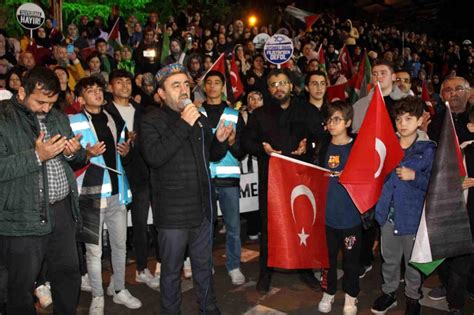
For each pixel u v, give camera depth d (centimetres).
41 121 306
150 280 452
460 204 331
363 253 472
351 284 381
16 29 1250
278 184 394
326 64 1227
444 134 329
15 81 515
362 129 348
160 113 327
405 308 397
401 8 2352
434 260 326
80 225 336
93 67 731
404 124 354
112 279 424
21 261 297
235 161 448
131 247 554
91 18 1377
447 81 411
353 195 351
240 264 505
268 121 420
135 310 401
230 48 1155
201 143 332
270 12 1919
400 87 516
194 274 347
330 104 390
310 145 429
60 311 332
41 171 296
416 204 354
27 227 292
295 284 453
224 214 451
